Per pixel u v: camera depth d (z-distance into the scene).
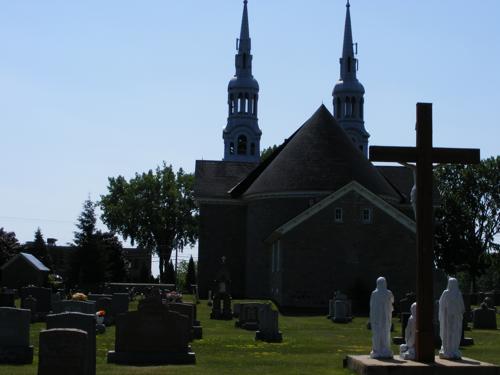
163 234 117.06
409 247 57.19
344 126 99.06
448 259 92.06
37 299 43.06
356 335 35.66
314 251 56.56
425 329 19.19
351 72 99.94
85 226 94.62
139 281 109.62
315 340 32.44
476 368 18.55
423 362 19.11
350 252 56.78
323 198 58.22
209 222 71.19
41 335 18.55
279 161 66.81
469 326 41.31
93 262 92.75
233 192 71.44
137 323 23.72
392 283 56.84
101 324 33.50
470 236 92.81
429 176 19.47
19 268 89.44
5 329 23.81
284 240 56.56
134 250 137.75
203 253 70.88
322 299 56.22
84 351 18.56
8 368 21.98
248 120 99.50
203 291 70.44
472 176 96.81
